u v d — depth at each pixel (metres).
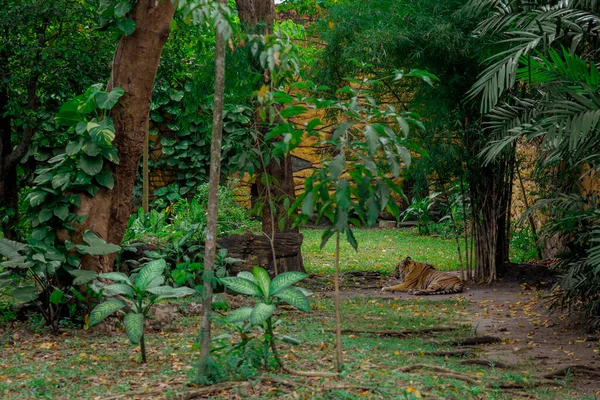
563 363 6.64
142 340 5.92
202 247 10.86
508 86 7.11
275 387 4.92
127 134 8.05
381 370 5.69
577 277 7.88
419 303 10.65
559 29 7.00
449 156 11.52
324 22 12.80
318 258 15.93
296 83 5.11
